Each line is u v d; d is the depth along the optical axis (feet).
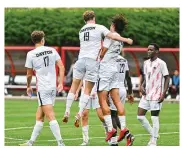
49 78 106.01
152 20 283.18
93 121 159.33
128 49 250.16
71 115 174.81
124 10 286.05
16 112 182.60
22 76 260.62
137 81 250.16
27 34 284.20
